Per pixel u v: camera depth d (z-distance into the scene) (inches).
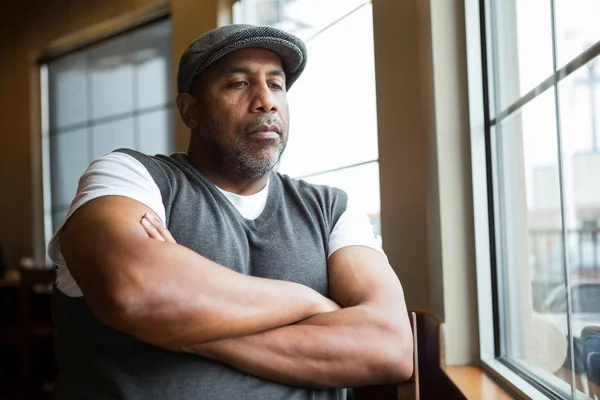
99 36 162.1
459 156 67.9
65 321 43.8
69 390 42.6
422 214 76.9
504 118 64.2
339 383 41.4
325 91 101.2
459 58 68.4
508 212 64.4
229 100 47.5
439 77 68.2
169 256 38.6
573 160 47.7
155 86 148.8
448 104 68.1
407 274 78.4
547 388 53.8
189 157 50.5
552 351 53.8
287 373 40.5
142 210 41.4
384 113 80.7
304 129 108.5
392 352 42.1
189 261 39.0
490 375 63.2
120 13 147.9
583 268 47.1
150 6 141.0
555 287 53.1
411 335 43.9
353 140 93.4
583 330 47.1
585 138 45.3
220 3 118.3
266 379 40.8
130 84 155.9
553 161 52.1
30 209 178.7
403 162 78.7
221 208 46.9
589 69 43.8
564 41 48.5
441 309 69.2
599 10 42.0
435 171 69.4
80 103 171.0
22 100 180.5
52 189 179.9
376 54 81.7
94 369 41.8
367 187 89.9
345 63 94.8
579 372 47.8
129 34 155.7
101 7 153.4
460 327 67.8
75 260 39.4
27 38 178.1
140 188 43.4
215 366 40.3
